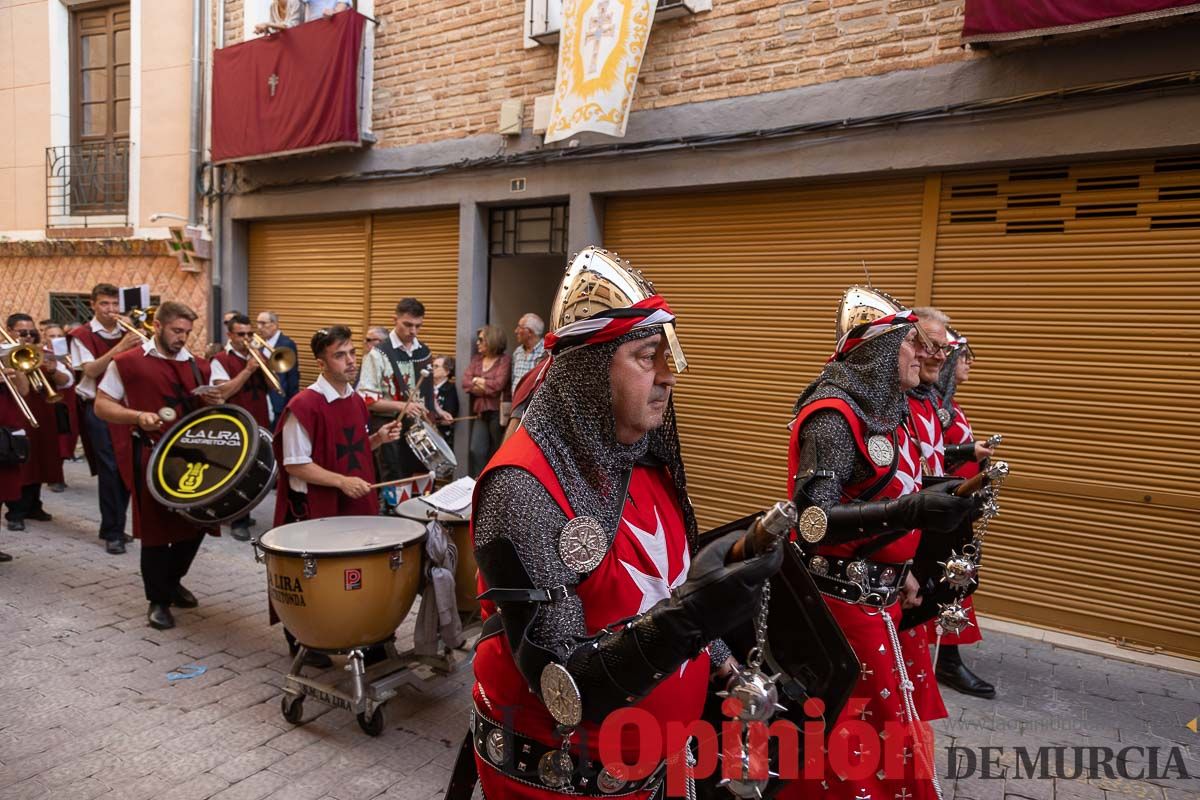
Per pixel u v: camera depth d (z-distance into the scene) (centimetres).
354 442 411
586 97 598
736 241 609
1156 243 453
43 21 1041
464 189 729
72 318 1056
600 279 146
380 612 333
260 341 648
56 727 346
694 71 597
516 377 694
